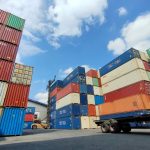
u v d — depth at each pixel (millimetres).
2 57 18953
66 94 35844
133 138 11031
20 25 22719
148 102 13641
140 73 23312
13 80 19078
